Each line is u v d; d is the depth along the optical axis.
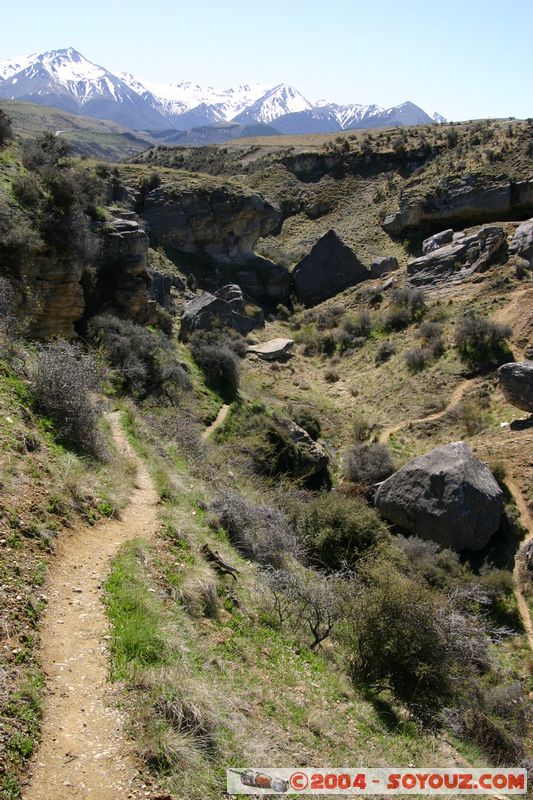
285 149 97.56
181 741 5.85
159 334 34.56
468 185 67.44
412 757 8.23
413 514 26.23
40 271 23.58
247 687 7.70
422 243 67.75
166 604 8.45
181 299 52.16
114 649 6.77
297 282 64.06
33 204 24.05
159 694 6.30
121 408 18.34
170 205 62.09
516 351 40.53
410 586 10.54
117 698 6.11
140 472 13.85
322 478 32.12
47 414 12.17
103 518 10.30
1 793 4.76
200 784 5.58
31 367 12.98
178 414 26.11
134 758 5.50
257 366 45.81
